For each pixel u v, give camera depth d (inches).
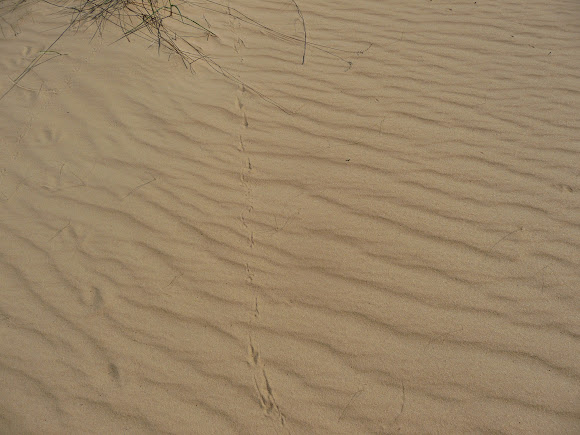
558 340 103.6
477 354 102.7
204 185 136.9
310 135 148.6
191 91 163.8
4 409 99.0
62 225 129.1
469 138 144.9
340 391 99.5
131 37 183.6
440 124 149.4
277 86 164.2
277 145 146.3
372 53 175.0
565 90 157.8
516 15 189.6
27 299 115.3
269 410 97.7
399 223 126.0
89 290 116.6
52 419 97.6
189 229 127.5
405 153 141.9
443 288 113.3
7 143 148.4
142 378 102.7
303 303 112.7
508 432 92.6
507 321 107.1
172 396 100.3
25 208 133.0
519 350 102.7
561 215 125.1
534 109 152.3
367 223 126.6
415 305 110.9
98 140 148.9
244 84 165.5
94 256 122.7
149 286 117.0
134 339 108.4
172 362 104.9
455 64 169.2
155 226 128.3
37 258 122.6
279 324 109.7
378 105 156.3
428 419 95.0
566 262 116.0
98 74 169.0
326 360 103.8
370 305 111.6
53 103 159.6
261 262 120.6
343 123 151.5
